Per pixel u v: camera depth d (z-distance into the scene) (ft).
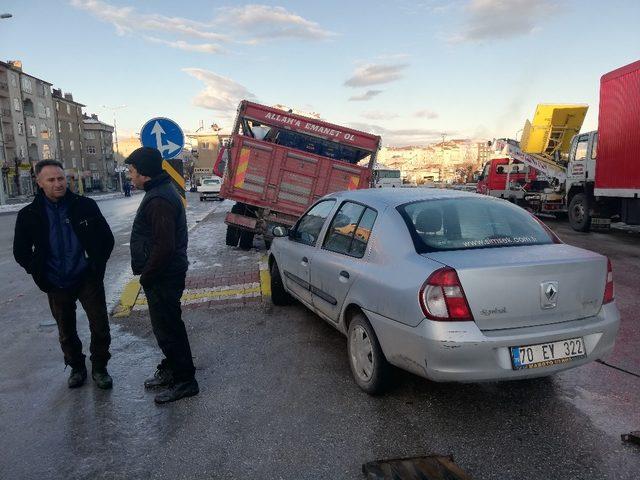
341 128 32.73
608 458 8.79
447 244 10.48
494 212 11.85
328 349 14.51
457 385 11.91
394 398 11.29
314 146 33.76
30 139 212.43
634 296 20.01
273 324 16.98
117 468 8.90
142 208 10.97
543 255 9.99
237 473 8.63
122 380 12.87
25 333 17.16
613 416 10.28
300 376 12.65
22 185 201.67
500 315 9.27
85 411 11.15
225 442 9.64
